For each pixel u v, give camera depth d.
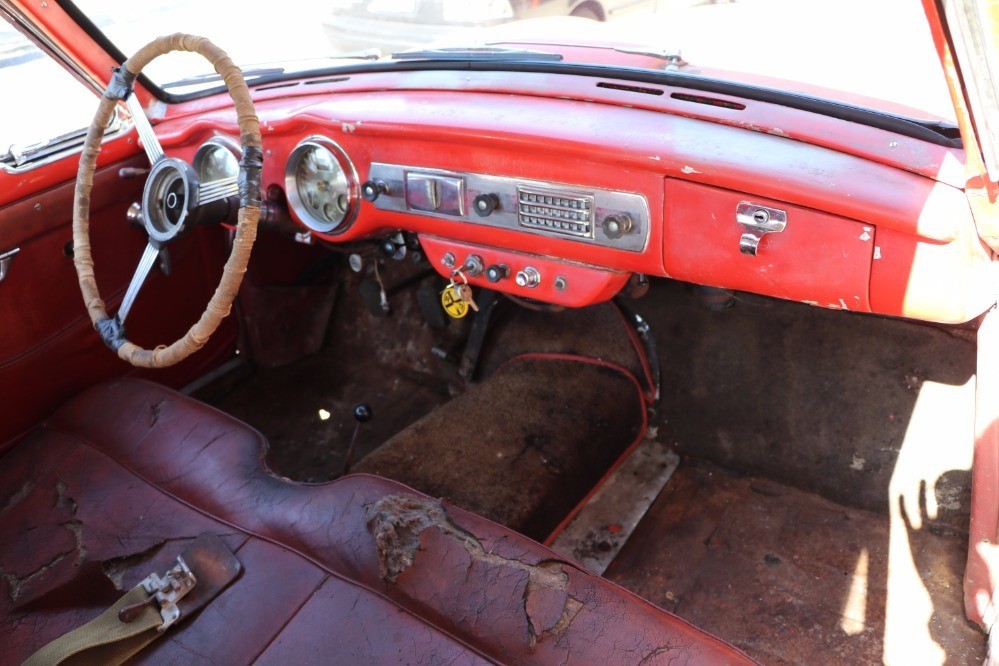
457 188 1.79
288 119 2.01
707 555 2.10
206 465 1.77
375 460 2.39
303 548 1.51
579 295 1.79
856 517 2.14
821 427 2.21
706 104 1.61
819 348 2.20
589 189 1.60
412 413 2.87
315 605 1.40
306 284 3.10
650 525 2.21
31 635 1.56
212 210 1.95
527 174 1.68
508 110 1.74
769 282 1.49
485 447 2.42
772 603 1.95
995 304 1.58
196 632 1.42
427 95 1.91
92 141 1.81
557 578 1.33
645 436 2.50
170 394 2.03
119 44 2.20
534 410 2.55
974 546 1.73
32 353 2.23
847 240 1.37
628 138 1.53
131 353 1.71
